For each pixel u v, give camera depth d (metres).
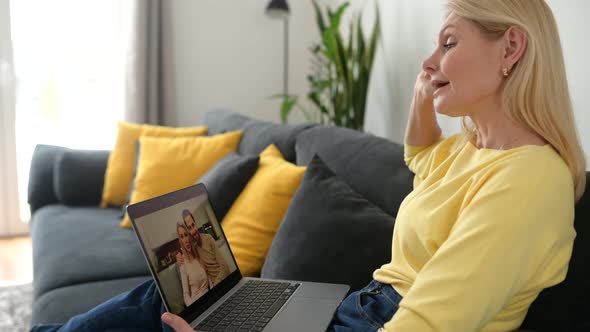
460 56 0.93
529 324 1.01
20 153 3.59
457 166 1.01
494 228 0.78
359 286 1.23
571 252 0.92
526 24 0.88
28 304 2.47
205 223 1.24
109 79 3.66
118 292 1.60
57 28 3.53
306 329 1.03
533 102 0.89
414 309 0.79
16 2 3.43
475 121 1.00
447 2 0.97
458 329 0.76
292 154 2.05
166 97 3.60
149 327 1.17
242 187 1.89
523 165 0.83
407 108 2.65
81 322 1.16
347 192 1.40
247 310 1.11
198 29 3.69
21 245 3.46
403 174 1.37
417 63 2.53
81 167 2.74
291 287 1.23
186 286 1.08
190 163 2.34
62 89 3.60
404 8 2.65
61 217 2.43
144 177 2.34
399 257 1.06
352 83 2.80
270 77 3.88
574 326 0.96
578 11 1.60
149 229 1.04
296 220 1.40
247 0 3.76
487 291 0.76
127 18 3.48
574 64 1.62
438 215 0.92
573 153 0.90
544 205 0.80
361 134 1.74
